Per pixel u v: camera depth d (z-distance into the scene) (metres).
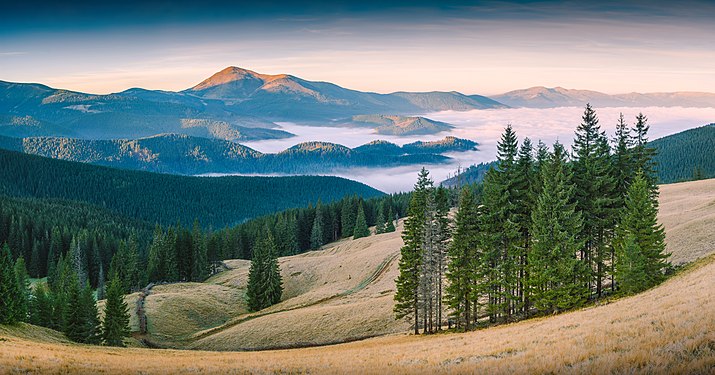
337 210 169.00
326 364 33.78
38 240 153.38
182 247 122.00
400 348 40.06
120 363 34.91
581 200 47.22
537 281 45.09
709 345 20.62
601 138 47.66
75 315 60.84
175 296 90.25
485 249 47.28
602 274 48.28
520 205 47.97
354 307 68.75
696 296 30.78
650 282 43.72
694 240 53.91
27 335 51.59
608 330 27.95
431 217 50.75
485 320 52.22
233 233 154.25
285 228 147.25
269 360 39.00
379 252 102.12
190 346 68.69
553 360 23.47
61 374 28.91
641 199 44.53
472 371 24.52
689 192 102.00
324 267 104.88
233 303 93.25
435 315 55.59
